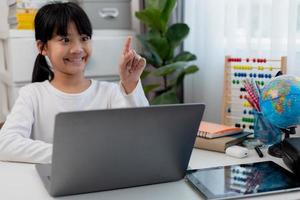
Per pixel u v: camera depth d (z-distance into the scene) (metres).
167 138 0.90
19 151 1.13
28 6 1.90
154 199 0.90
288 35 1.63
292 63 1.63
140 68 1.20
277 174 1.04
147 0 2.10
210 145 1.28
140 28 2.36
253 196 0.91
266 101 1.25
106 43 2.03
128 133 0.85
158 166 0.94
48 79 1.44
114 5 2.19
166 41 2.05
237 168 1.09
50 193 0.89
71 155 0.82
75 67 1.31
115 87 1.43
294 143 1.11
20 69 1.88
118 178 0.92
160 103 2.02
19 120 1.26
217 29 1.97
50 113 1.34
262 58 1.71
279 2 1.66
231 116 1.69
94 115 0.79
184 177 1.01
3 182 1.00
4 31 2.02
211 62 2.01
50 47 1.29
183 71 2.02
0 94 2.27
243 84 1.55
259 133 1.37
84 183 0.89
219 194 0.90
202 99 2.11
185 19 2.17
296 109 1.20
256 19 1.78
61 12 1.25
